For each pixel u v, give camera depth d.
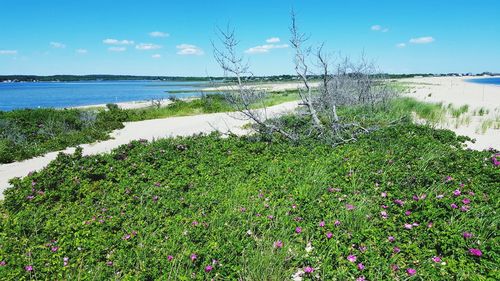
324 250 4.56
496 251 4.35
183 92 82.31
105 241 5.00
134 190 7.05
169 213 5.97
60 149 12.33
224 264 4.43
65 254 4.77
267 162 8.54
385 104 17.72
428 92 40.34
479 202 5.74
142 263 4.41
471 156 8.36
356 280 4.05
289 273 4.31
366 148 9.55
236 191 6.66
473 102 26.91
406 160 8.16
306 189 6.54
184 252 4.54
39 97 70.25
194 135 12.17
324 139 10.59
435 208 5.40
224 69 10.90
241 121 18.78
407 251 4.48
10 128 14.11
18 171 9.52
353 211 5.45
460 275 3.94
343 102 16.69
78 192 7.06
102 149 12.12
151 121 19.70
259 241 4.96
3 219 5.98
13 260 4.56
